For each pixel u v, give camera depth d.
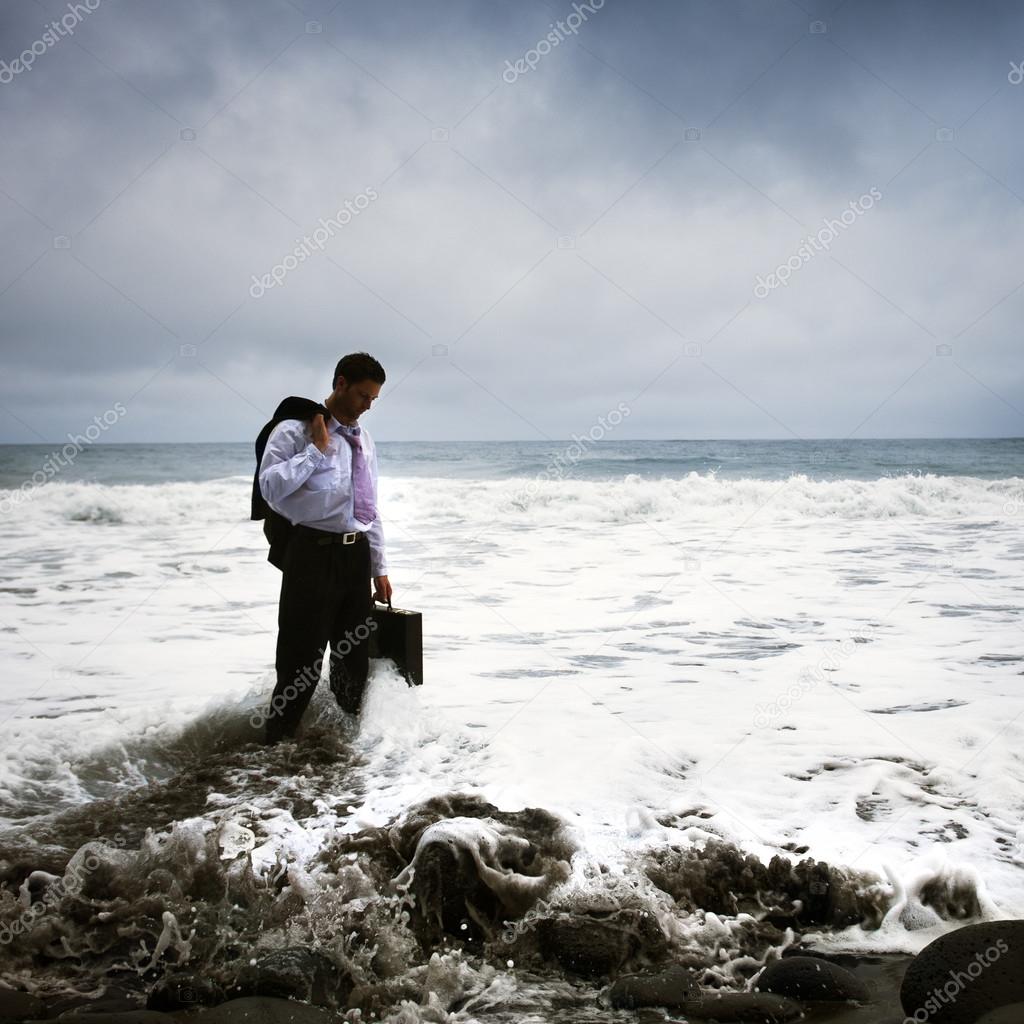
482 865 2.71
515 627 6.86
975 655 5.91
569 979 2.44
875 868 2.93
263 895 2.72
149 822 3.41
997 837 3.24
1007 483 17.38
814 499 16.08
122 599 8.15
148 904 2.68
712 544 11.96
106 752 4.16
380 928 2.58
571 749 4.16
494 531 13.64
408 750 4.16
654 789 3.69
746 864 2.88
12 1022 2.17
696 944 2.58
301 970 2.28
